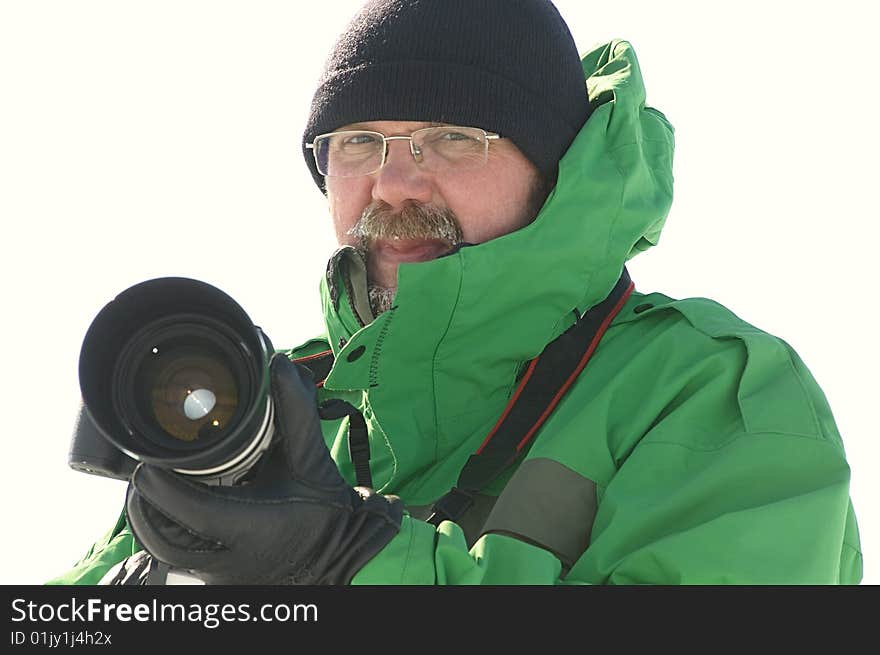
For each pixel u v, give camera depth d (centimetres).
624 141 596
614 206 572
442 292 544
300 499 410
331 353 639
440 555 435
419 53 589
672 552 458
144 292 386
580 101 626
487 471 526
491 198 594
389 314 541
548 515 506
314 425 412
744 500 478
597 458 511
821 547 468
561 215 563
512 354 558
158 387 391
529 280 554
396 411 566
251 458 399
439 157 592
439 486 555
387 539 427
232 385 392
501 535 502
